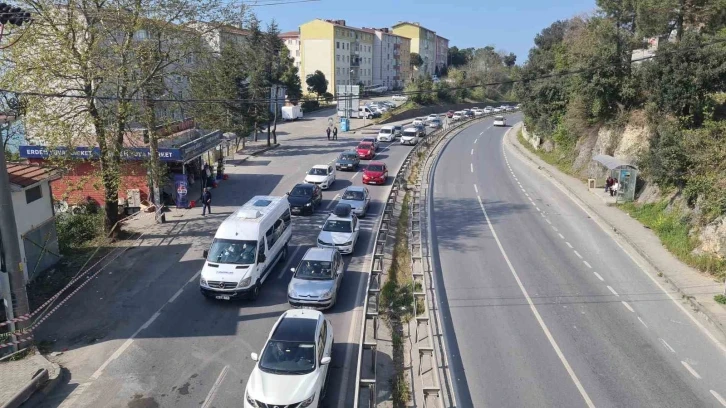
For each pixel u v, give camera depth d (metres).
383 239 21.95
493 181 38.78
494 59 124.62
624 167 30.05
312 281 16.62
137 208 28.75
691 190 22.94
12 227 13.35
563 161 44.44
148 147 25.09
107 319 15.67
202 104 26.89
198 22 24.28
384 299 17.33
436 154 51.12
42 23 20.17
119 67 21.09
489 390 12.45
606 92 35.41
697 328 15.84
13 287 13.44
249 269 16.73
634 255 22.42
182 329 15.07
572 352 14.31
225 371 12.92
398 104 97.12
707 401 12.17
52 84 22.52
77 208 26.89
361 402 11.80
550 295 18.12
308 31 96.25
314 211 28.70
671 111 30.17
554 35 90.56
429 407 11.73
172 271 19.55
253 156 45.78
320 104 87.44
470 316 16.42
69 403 11.57
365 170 36.44
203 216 27.17
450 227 26.50
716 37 29.73
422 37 136.75
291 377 11.20
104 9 21.22
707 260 20.00
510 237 24.86
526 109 57.53
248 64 46.16
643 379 13.04
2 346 13.02
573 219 28.31
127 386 12.23
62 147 21.64
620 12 36.12
